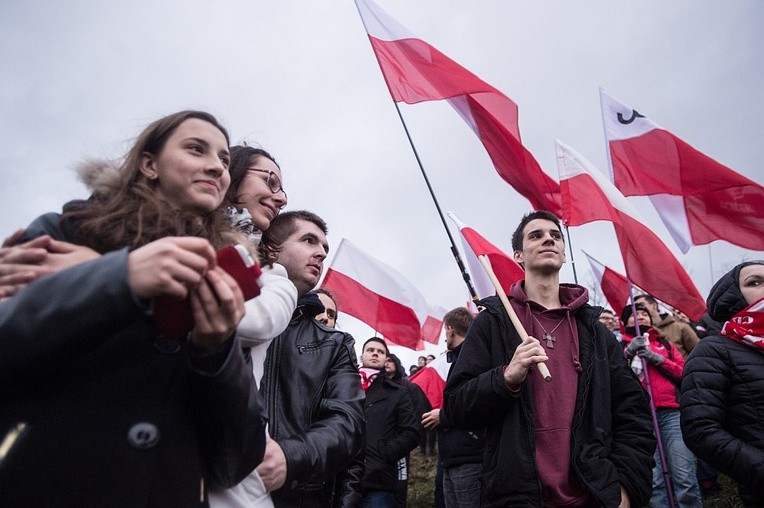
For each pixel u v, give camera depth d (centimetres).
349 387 252
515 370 294
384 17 525
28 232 136
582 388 310
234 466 138
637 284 501
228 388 129
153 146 163
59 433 111
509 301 353
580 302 341
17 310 108
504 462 295
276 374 242
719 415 326
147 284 109
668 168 573
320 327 270
